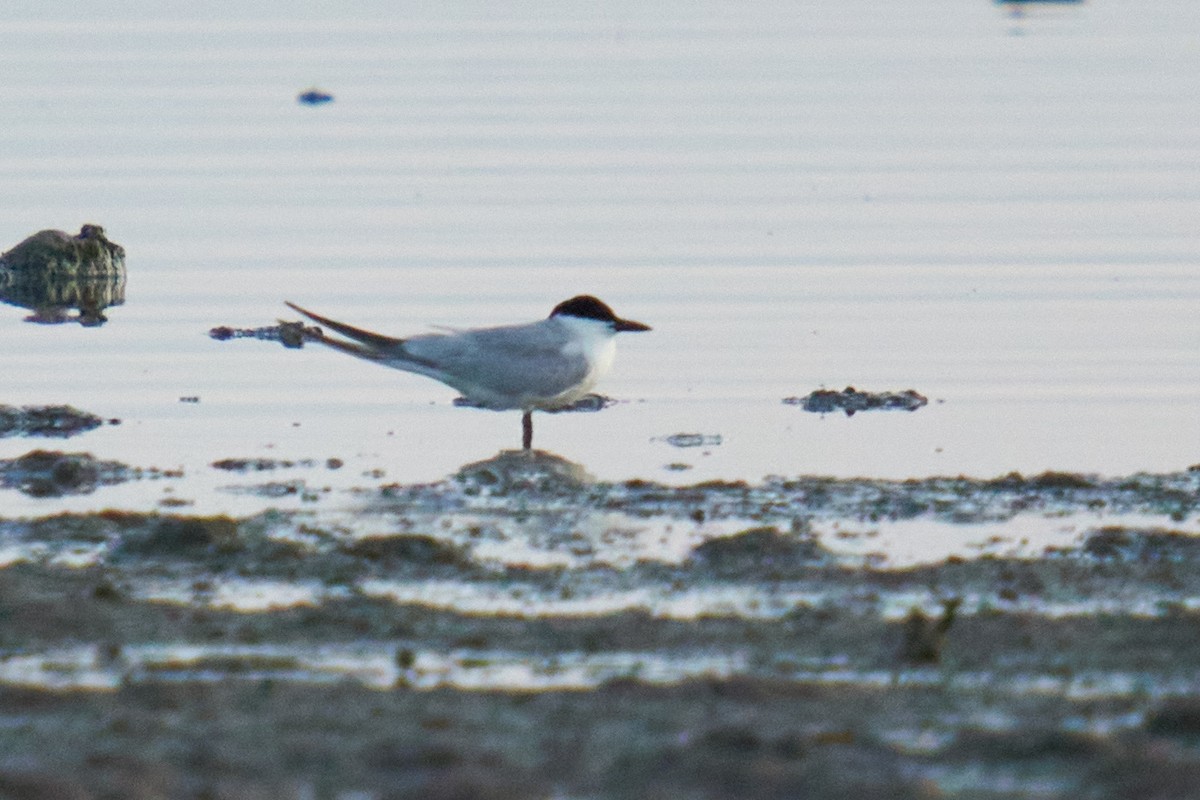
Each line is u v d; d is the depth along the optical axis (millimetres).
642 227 23000
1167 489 13852
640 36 38062
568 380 15711
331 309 19516
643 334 18703
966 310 19531
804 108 30672
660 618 10500
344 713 8812
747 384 17234
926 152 27328
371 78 32938
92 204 24000
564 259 21516
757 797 7668
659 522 12977
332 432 15695
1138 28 39094
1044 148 27547
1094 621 10383
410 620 10469
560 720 8695
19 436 15367
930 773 7961
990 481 14023
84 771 7910
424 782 7887
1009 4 43031
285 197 24469
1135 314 19344
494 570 11695
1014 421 15977
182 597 11023
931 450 15117
